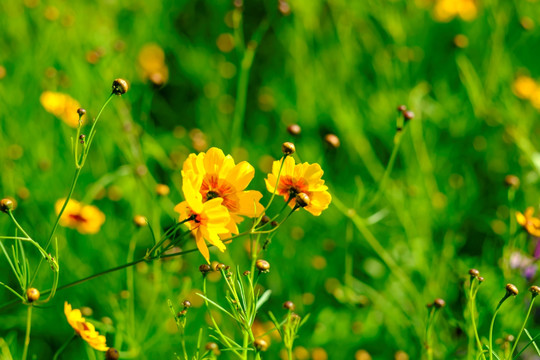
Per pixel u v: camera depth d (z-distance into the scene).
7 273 1.29
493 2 1.68
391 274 1.32
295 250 1.35
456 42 1.62
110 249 1.30
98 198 1.34
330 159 1.54
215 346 1.12
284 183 1.08
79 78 1.38
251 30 1.89
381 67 1.71
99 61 1.40
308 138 1.57
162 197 1.24
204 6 2.00
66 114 1.31
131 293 1.23
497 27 1.62
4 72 1.35
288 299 1.31
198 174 1.06
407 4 1.81
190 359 1.24
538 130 1.65
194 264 1.30
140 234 1.31
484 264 1.32
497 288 1.26
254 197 1.07
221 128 1.55
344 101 1.60
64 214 1.26
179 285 1.28
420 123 1.46
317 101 1.63
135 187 1.35
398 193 1.37
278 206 1.40
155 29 1.83
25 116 1.39
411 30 1.81
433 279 1.29
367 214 1.42
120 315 1.21
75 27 1.60
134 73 1.58
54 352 1.26
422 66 1.81
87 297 1.28
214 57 1.82
